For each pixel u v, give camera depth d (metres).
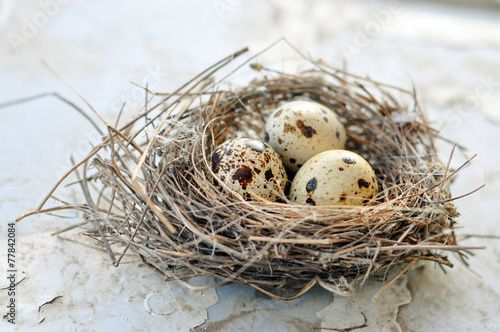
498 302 0.38
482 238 0.41
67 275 0.38
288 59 0.51
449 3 0.68
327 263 0.36
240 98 0.42
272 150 0.39
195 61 0.51
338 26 0.58
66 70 0.49
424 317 0.38
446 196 0.39
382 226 0.37
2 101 0.47
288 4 0.63
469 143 0.46
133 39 0.53
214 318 0.37
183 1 0.62
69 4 0.58
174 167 0.38
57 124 0.46
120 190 0.38
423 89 0.50
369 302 0.38
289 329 0.37
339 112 0.43
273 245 0.36
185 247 0.37
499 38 0.58
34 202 0.41
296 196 0.38
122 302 0.37
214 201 0.37
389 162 0.41
